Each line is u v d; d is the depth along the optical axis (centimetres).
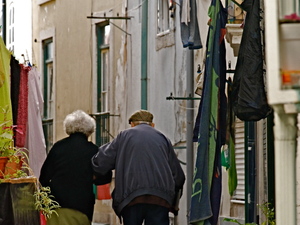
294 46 960
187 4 2717
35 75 2706
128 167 2150
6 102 2353
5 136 1923
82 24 5475
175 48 4188
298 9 970
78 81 5541
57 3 5866
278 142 975
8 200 1827
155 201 2134
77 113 2297
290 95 942
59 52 5834
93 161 2206
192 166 3522
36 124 2709
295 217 980
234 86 2094
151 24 4528
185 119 4078
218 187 2044
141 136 2177
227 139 2536
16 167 1972
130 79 4828
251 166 2933
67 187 2233
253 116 2067
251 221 2912
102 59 5272
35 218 1883
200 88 2917
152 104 4525
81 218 2231
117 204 2158
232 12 3036
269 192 2630
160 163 2156
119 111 4994
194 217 2000
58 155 2252
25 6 6353
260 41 2067
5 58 2409
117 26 4744
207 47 2109
